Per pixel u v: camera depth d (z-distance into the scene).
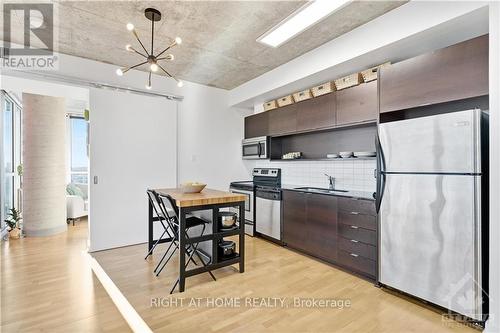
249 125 5.10
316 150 4.06
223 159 4.97
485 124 1.96
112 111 3.76
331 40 3.06
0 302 2.21
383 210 2.44
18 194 4.88
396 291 2.44
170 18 2.60
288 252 3.55
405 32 2.36
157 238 4.13
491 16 1.81
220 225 2.92
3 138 4.25
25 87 3.58
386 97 2.59
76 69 3.50
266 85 4.12
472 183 1.88
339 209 2.98
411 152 2.22
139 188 3.97
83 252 3.52
